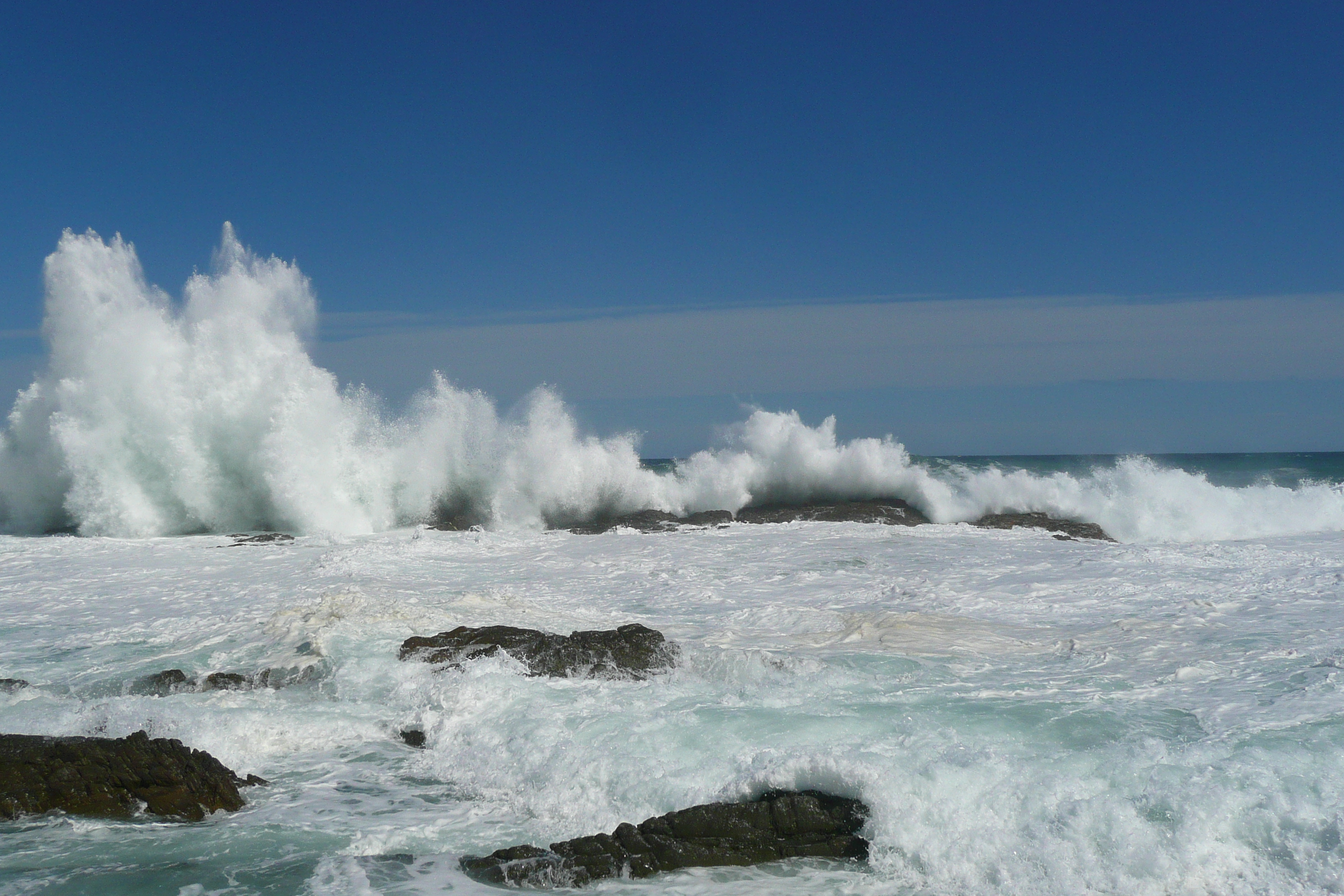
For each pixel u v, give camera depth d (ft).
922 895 13.53
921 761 15.65
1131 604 32.07
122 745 18.29
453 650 25.85
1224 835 13.33
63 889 14.39
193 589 41.57
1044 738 17.48
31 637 32.09
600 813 16.71
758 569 44.47
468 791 18.60
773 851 14.88
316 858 15.49
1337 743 16.14
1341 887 12.31
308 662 26.22
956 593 35.19
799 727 18.61
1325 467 151.64
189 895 14.17
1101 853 13.39
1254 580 35.42
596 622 31.60
